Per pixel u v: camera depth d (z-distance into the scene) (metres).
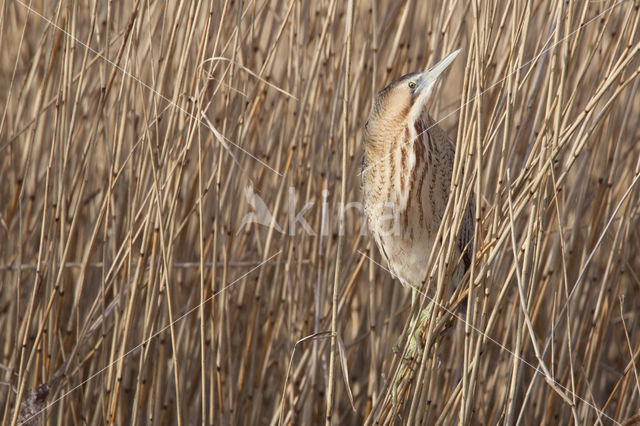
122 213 8.48
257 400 8.72
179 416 6.59
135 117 7.97
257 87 8.43
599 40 5.63
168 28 8.30
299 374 8.55
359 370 9.88
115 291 8.16
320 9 8.77
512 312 7.35
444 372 9.02
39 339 6.88
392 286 9.34
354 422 9.12
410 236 7.65
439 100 8.43
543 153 5.46
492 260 5.51
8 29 9.40
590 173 8.15
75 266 8.44
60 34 8.01
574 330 7.87
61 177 6.86
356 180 8.88
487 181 7.25
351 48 5.45
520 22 5.78
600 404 9.40
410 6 8.52
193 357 8.94
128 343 7.39
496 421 6.58
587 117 5.25
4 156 9.38
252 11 7.70
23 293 8.77
